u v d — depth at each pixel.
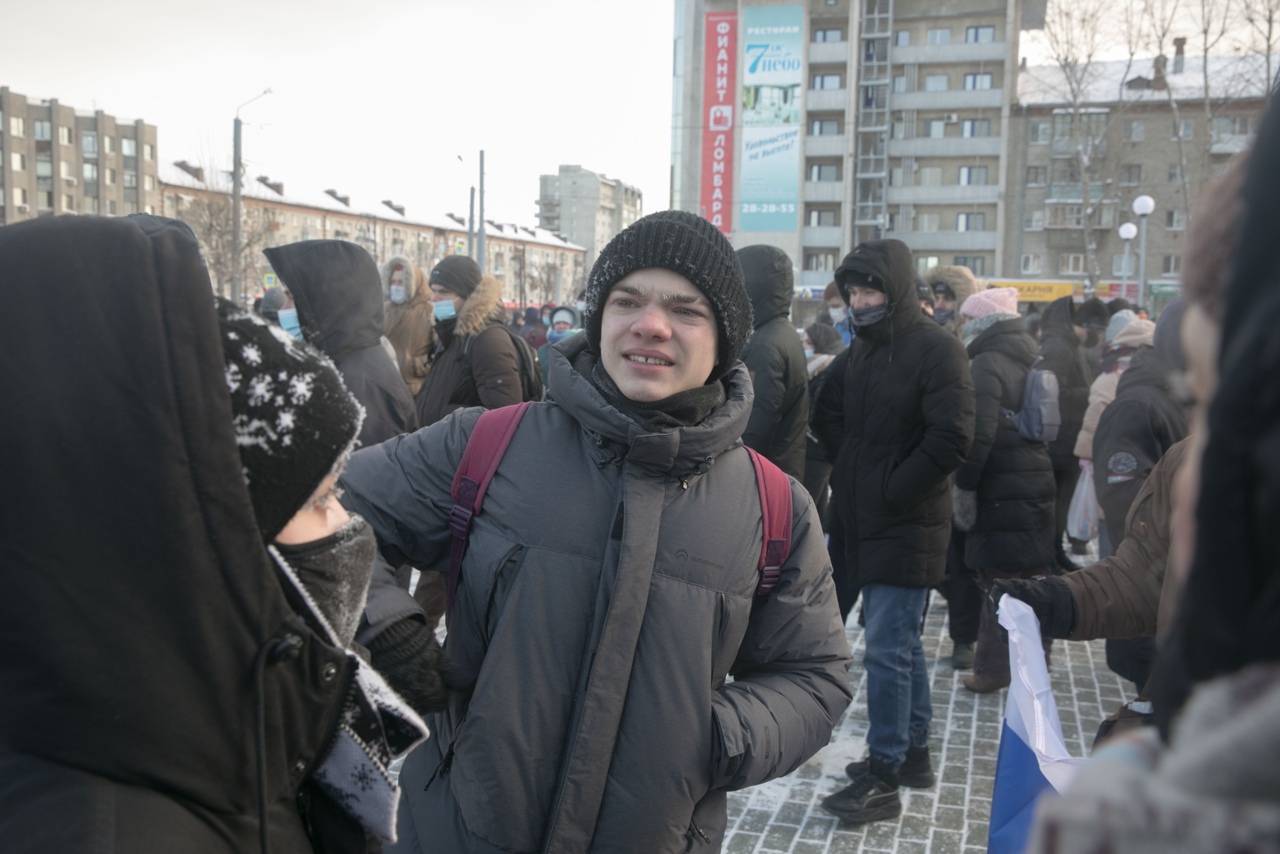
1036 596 1.95
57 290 0.78
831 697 1.73
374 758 1.00
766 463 1.80
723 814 1.67
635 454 1.62
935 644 5.44
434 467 1.76
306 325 3.24
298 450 0.91
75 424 0.77
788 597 1.73
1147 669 2.73
